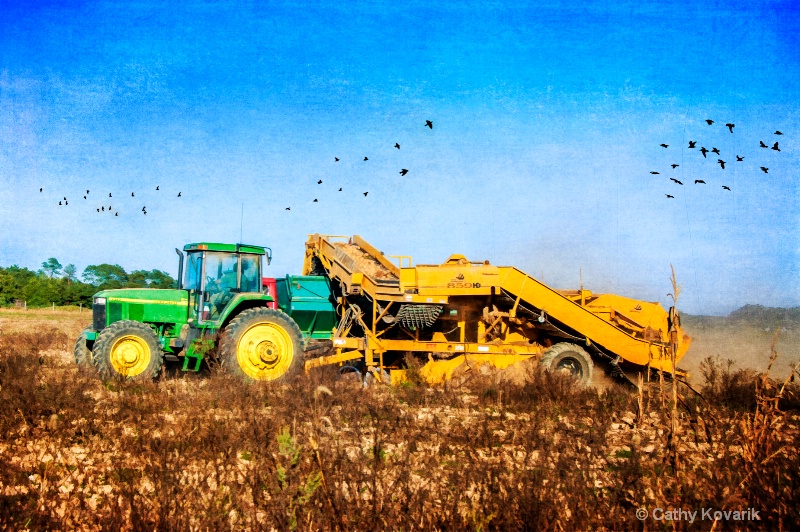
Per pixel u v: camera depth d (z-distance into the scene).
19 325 28.64
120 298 12.36
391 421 7.77
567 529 4.59
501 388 10.41
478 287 12.38
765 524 4.74
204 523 4.53
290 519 4.30
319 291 13.91
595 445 6.78
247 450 6.57
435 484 5.52
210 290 12.61
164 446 6.30
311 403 7.98
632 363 12.51
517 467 6.07
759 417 5.75
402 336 13.14
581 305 13.11
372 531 4.31
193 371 13.09
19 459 6.46
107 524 4.54
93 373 11.27
